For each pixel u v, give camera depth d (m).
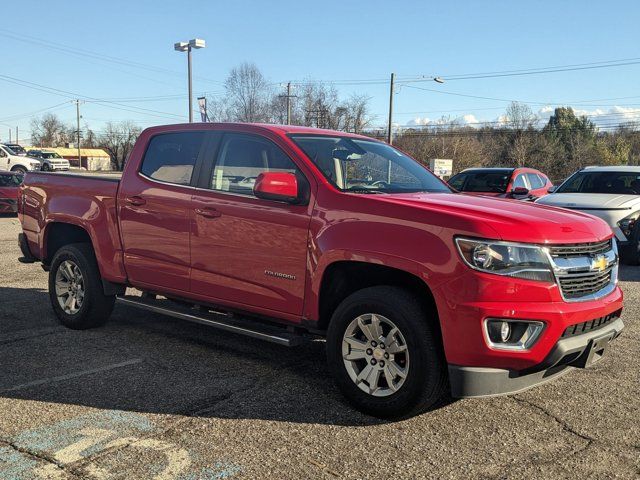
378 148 5.42
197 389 4.47
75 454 3.42
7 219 19.11
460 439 3.71
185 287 5.14
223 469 3.28
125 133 96.06
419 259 3.75
